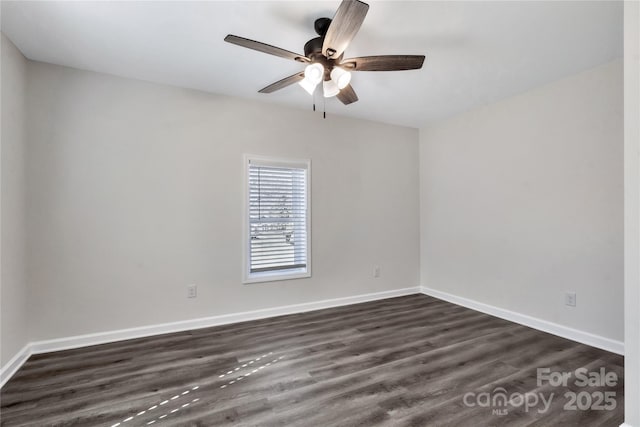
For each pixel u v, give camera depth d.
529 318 3.19
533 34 2.21
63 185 2.68
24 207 2.50
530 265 3.18
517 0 1.86
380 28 2.13
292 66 2.70
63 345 2.66
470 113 3.80
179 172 3.10
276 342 2.83
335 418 1.79
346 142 3.99
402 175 4.39
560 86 2.94
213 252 3.24
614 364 2.40
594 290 2.71
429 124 4.34
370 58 2.01
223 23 2.10
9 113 2.28
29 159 2.56
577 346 2.72
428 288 4.42
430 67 2.70
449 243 4.10
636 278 1.45
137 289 2.93
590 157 2.73
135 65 2.68
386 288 4.27
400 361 2.47
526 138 3.21
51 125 2.64
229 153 3.32
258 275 3.48
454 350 2.66
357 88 3.13
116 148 2.86
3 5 1.90
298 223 3.72
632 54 1.45
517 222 3.30
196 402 1.95
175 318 3.08
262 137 3.49
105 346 2.73
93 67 2.71
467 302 3.85
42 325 2.60
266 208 3.55
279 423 1.75
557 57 2.53
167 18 2.04
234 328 3.17
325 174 3.85
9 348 2.26
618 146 2.56
